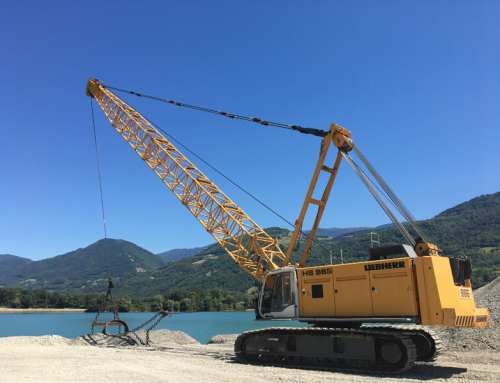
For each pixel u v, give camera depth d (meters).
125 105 33.94
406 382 12.18
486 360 16.56
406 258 14.70
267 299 18.14
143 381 12.55
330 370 14.63
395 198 18.33
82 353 20.39
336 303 15.96
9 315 122.25
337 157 21.89
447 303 13.99
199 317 94.75
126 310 116.62
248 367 15.39
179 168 31.86
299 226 22.53
